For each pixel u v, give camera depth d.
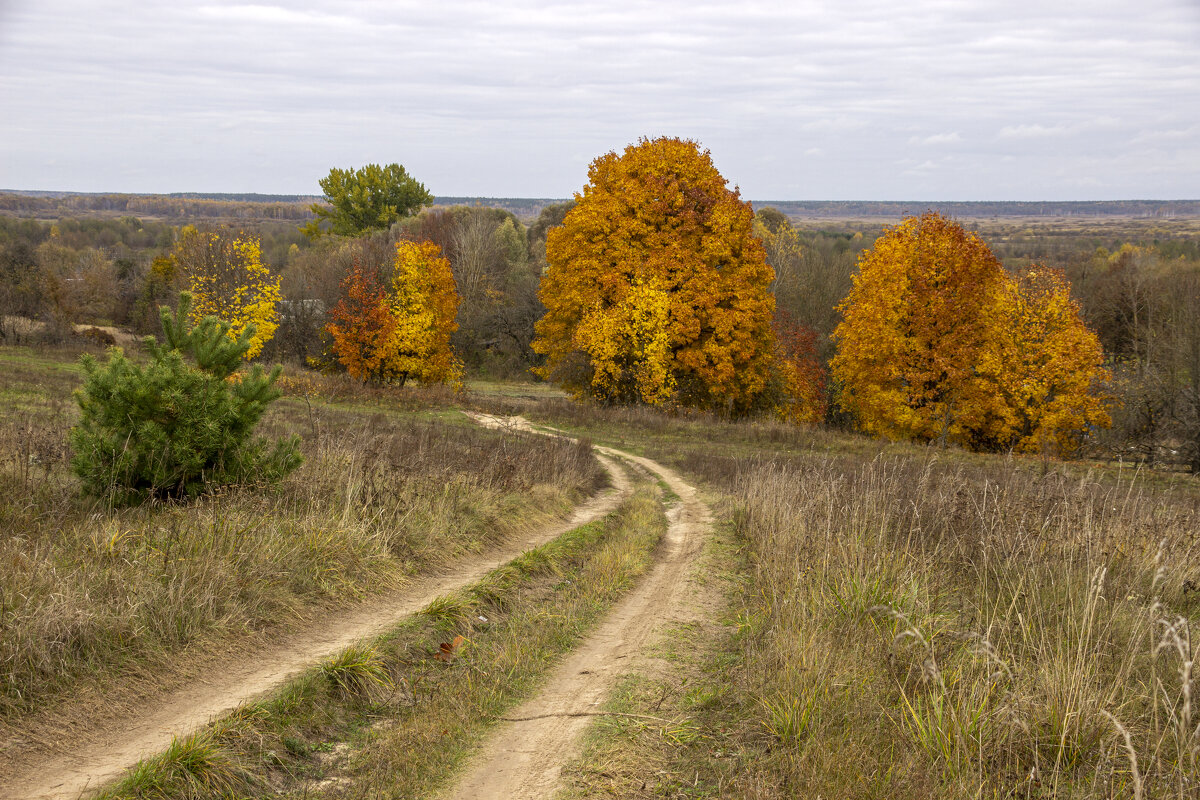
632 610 8.51
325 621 7.09
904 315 32.03
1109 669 5.34
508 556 10.58
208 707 5.21
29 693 4.81
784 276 60.28
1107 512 8.80
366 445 12.88
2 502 7.90
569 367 38.47
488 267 68.88
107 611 5.67
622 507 16.27
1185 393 31.02
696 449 28.47
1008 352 33.06
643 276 35.03
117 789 4.04
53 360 37.38
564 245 36.88
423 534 9.80
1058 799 4.06
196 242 51.44
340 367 44.59
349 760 4.93
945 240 31.80
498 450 17.95
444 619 7.34
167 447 8.46
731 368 34.66
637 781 4.61
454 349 60.56
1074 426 32.66
